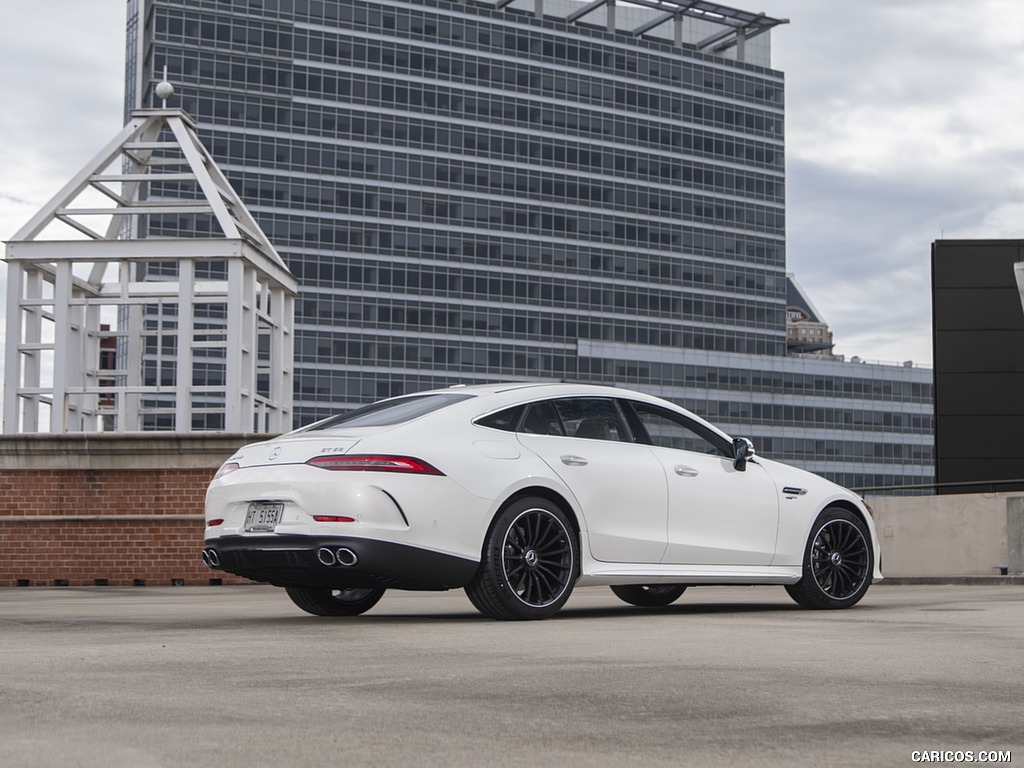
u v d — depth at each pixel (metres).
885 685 3.70
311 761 2.60
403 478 6.27
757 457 7.71
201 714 3.21
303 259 89.69
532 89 97.81
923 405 113.88
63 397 14.38
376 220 91.81
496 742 2.81
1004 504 15.33
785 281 108.31
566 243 98.06
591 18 102.75
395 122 93.00
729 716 3.14
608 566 6.88
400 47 93.56
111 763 2.57
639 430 7.28
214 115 88.62
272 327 16.31
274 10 90.38
